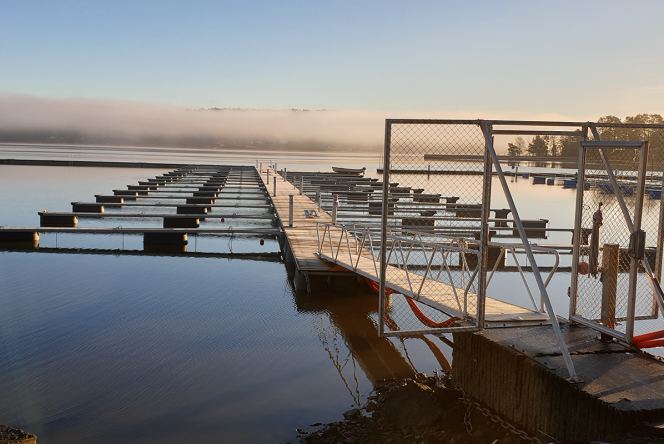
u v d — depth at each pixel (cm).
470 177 5112
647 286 1170
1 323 942
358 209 2759
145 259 1563
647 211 2762
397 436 529
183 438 560
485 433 494
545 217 2764
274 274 1404
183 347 840
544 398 466
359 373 748
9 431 489
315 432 568
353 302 1127
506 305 706
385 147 548
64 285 1227
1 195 3172
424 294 758
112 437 557
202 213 2517
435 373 748
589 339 549
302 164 10344
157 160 9756
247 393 675
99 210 2511
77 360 773
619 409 395
